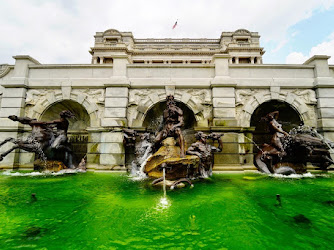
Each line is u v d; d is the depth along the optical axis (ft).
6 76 37.37
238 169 30.22
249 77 34.99
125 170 30.81
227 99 33.09
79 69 35.88
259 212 12.80
